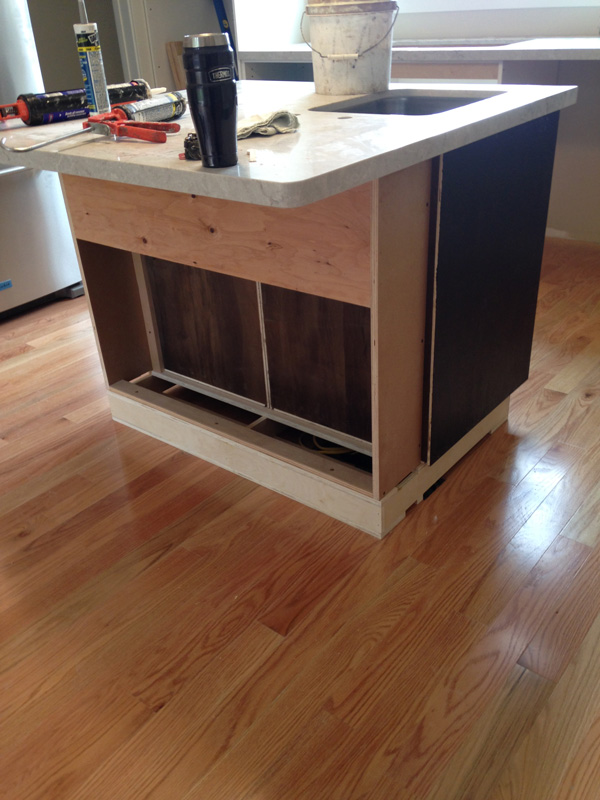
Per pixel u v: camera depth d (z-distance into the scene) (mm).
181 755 1152
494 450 1909
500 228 1588
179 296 1979
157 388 2184
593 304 2762
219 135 1121
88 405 2238
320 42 1883
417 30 3596
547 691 1220
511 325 1799
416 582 1478
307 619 1402
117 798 1092
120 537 1658
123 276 2031
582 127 3244
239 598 1464
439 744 1143
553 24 3164
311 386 1778
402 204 1309
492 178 1489
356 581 1491
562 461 1851
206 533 1654
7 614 1458
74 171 1364
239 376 1963
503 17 3295
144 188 1640
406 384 1517
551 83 3170
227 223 1523
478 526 1630
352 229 1312
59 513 1751
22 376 2445
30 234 2867
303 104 1813
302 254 1427
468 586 1459
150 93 1854
